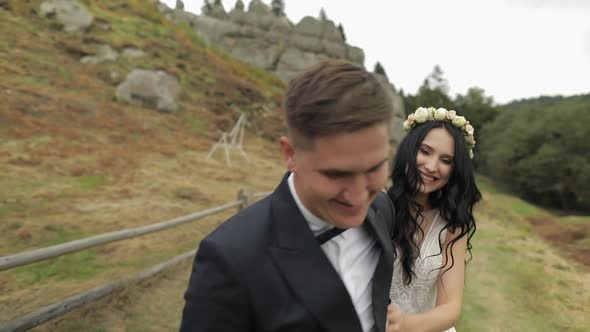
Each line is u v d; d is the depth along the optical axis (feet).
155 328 10.57
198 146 39.58
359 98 2.23
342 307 2.85
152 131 39.17
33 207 18.03
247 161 38.93
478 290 15.76
